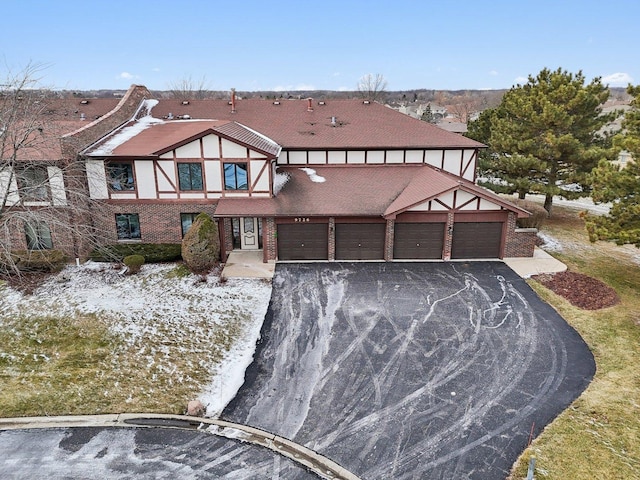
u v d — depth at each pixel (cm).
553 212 3391
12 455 1131
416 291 1997
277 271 2214
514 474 1062
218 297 1936
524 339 1625
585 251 2491
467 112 11156
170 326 1706
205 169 2311
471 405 1295
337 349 1573
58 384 1389
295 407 1298
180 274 2147
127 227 2411
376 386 1380
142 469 1092
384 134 2752
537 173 2909
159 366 1481
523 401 1309
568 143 2633
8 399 1321
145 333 1658
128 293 1958
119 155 2239
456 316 1783
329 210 2278
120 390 1367
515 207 2238
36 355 1531
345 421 1241
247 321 1759
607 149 2722
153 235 2403
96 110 3138
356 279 2125
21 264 2078
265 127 2831
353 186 2472
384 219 2297
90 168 2259
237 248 2495
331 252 2341
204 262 2138
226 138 2252
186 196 2352
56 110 2736
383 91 10250
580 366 1473
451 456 1119
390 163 2683
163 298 1917
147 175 2314
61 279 2075
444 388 1368
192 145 2269
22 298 1900
